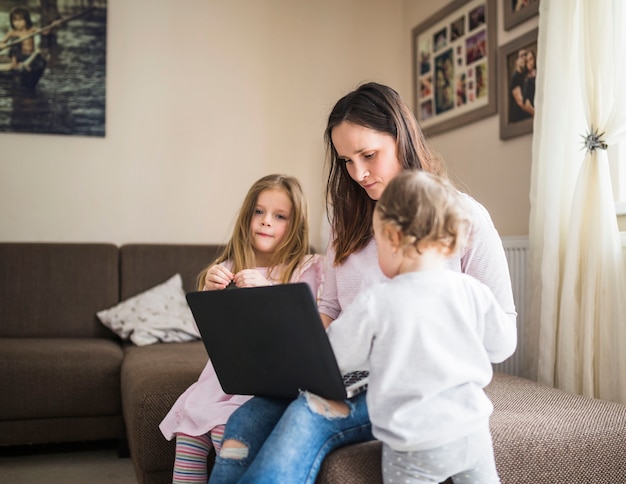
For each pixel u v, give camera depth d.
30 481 2.44
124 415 2.53
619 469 1.55
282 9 3.96
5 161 3.56
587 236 2.37
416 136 1.61
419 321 1.25
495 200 3.27
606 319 2.28
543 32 2.64
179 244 3.56
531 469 1.48
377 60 4.10
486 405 1.27
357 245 1.65
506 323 1.35
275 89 3.94
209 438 1.71
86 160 3.66
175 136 3.79
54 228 3.62
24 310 3.21
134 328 3.13
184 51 3.81
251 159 3.89
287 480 1.27
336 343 1.28
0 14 3.56
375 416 1.25
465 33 3.49
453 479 1.34
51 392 2.66
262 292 1.32
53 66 3.61
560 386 2.40
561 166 2.51
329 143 1.74
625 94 2.27
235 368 1.48
